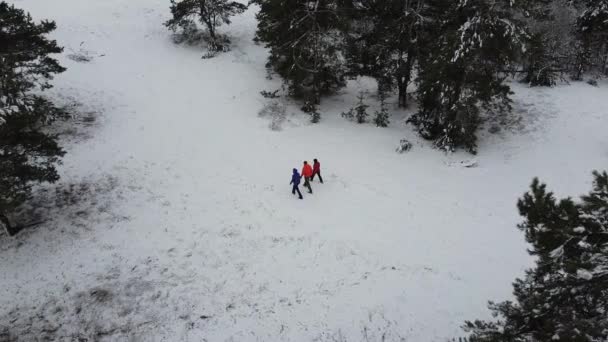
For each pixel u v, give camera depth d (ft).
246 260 43.62
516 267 42.29
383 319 36.68
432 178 59.00
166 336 35.78
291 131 71.67
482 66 58.44
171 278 41.55
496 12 55.77
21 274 42.06
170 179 57.62
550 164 60.44
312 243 45.75
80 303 38.93
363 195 54.65
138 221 49.49
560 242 19.61
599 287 18.94
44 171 44.16
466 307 37.65
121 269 42.68
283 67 78.59
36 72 57.98
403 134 71.56
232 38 106.01
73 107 72.02
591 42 93.15
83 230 47.85
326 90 83.71
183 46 102.01
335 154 65.10
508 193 55.06
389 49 72.02
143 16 113.09
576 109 73.20
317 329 35.99
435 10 68.08
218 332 36.01
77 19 105.19
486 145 67.00
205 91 83.46
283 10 71.56
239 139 68.44
